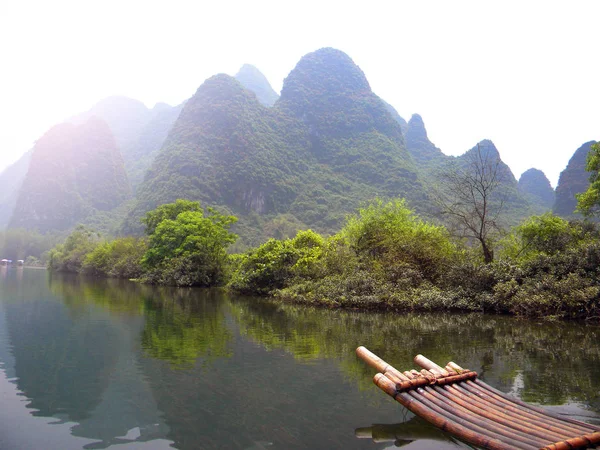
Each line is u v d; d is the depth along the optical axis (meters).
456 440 4.25
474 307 14.88
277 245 22.17
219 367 6.98
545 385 6.11
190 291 24.14
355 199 100.88
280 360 7.50
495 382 6.25
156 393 5.60
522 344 9.10
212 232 29.02
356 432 4.44
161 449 3.96
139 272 36.16
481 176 18.41
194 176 104.62
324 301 16.72
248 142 115.31
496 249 19.48
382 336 10.03
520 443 3.92
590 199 17.55
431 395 5.14
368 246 20.77
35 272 51.19
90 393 5.59
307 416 4.86
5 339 9.10
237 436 4.29
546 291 13.26
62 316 12.68
